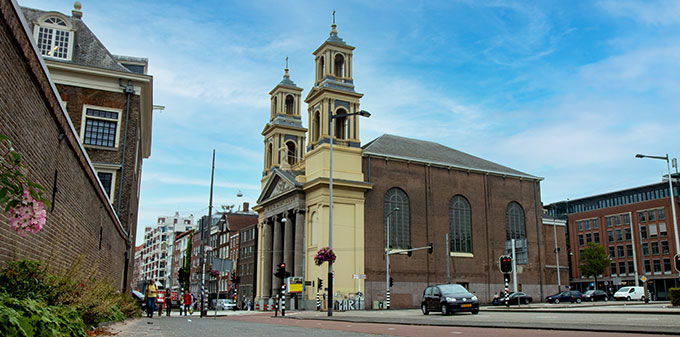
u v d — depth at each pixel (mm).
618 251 95312
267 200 64875
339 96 57156
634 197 95312
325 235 53125
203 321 25047
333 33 59594
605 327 13242
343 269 52750
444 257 59250
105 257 22375
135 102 32656
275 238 62469
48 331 6121
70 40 31969
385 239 56000
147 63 37438
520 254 53844
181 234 136375
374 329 16141
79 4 35281
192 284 115562
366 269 54094
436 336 12305
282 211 61656
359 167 56188
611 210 97500
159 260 154125
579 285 101625
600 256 83250
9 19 8375
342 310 50344
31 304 6383
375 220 55938
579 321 17219
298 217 57562
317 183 54062
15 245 9750
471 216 62438
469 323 17219
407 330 15172
